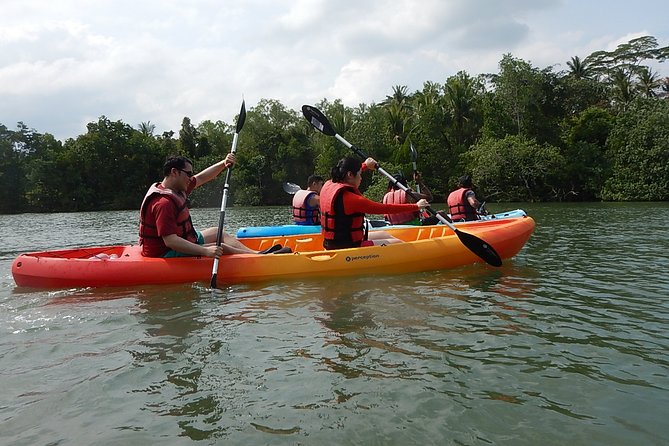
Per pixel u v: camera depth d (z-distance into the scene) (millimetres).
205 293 3693
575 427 1730
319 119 5941
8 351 2535
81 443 1684
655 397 1938
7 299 3617
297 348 2502
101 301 3518
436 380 2113
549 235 7629
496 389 2025
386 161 30719
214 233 4629
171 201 4035
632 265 4691
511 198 26703
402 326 2826
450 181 29938
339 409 1881
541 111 29719
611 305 3236
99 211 33688
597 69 38844
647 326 2785
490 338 2609
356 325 2852
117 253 4727
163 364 2328
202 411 1888
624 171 23859
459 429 1729
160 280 3986
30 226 15758
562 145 28484
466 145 32344
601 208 16688
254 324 2904
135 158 37219
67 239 10242
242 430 1747
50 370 2289
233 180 35656
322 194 4531
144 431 1755
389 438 1682
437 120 31141
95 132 36688
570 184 25859
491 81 32688
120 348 2553
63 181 35469
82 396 2025
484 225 5910
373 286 3863
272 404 1931
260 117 40938
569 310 3121
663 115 23000
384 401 1938
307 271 4152
